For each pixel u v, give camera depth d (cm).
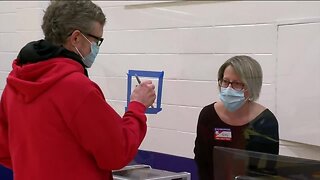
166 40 249
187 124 239
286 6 205
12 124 144
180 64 243
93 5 145
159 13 251
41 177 136
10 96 145
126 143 134
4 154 158
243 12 220
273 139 198
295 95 198
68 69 133
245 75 198
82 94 129
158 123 250
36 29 292
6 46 298
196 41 237
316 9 196
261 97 204
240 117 199
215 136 203
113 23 269
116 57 268
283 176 121
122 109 262
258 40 215
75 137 133
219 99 207
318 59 190
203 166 206
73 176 134
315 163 116
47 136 133
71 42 140
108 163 132
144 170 178
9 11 303
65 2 141
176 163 240
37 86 132
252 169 128
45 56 136
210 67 232
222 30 228
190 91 239
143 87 148
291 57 201
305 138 195
